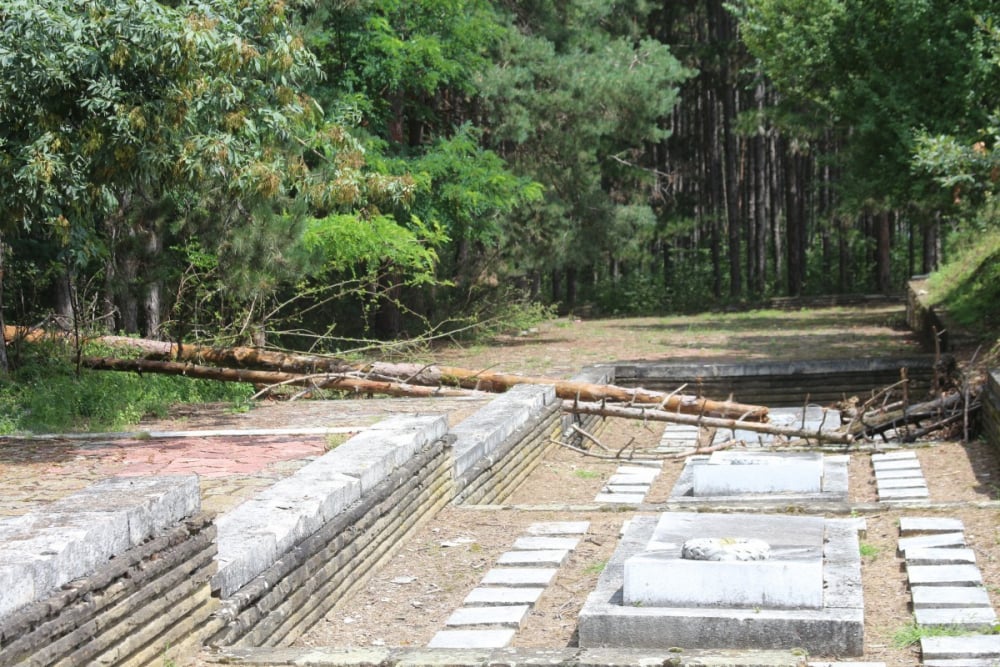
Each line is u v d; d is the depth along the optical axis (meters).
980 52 21.52
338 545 7.70
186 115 11.38
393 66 23.39
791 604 6.57
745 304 41.38
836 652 6.29
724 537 7.33
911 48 23.30
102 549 5.15
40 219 14.45
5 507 8.19
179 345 16.00
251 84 12.26
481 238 26.25
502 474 12.36
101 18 10.69
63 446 10.97
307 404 15.20
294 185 14.27
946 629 6.52
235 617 6.19
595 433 17.03
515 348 25.72
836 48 24.86
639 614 6.58
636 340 27.16
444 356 24.05
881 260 44.44
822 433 14.56
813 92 27.53
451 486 10.58
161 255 15.92
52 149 11.05
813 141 45.31
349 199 12.77
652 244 54.34
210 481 9.23
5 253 17.17
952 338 19.83
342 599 7.74
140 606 5.33
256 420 13.26
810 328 29.77
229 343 16.88
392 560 8.82
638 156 46.50
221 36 11.38
